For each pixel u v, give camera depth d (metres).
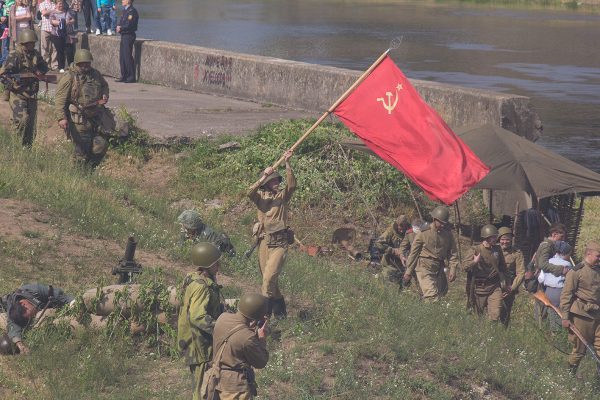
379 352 31.73
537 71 131.75
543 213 57.44
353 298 38.19
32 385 27.16
